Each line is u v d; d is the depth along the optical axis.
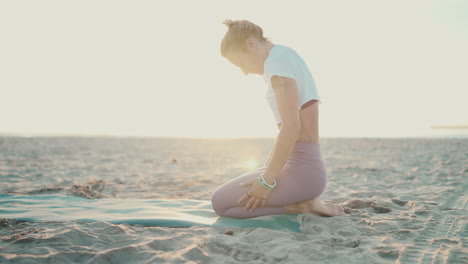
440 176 5.04
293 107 2.02
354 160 8.70
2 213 2.57
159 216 2.43
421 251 1.83
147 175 6.12
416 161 7.79
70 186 4.30
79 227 2.19
